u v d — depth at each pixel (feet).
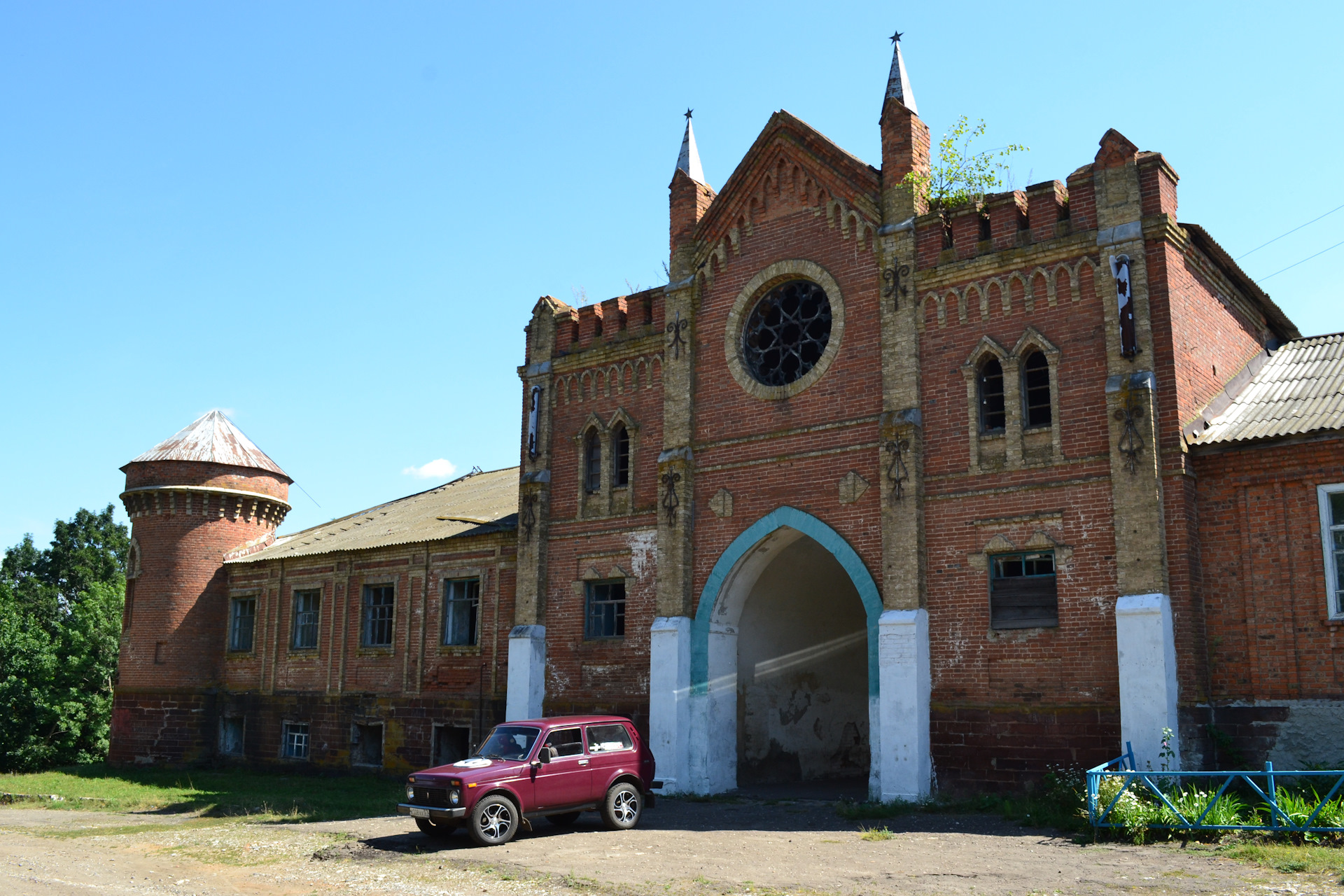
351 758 102.89
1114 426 58.80
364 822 62.75
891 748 62.85
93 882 46.37
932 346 67.62
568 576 84.64
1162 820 46.32
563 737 55.31
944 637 63.67
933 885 38.99
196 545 119.65
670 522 77.61
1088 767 57.36
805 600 85.56
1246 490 57.52
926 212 70.90
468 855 48.29
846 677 91.20
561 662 83.30
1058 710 58.85
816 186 75.46
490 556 95.45
